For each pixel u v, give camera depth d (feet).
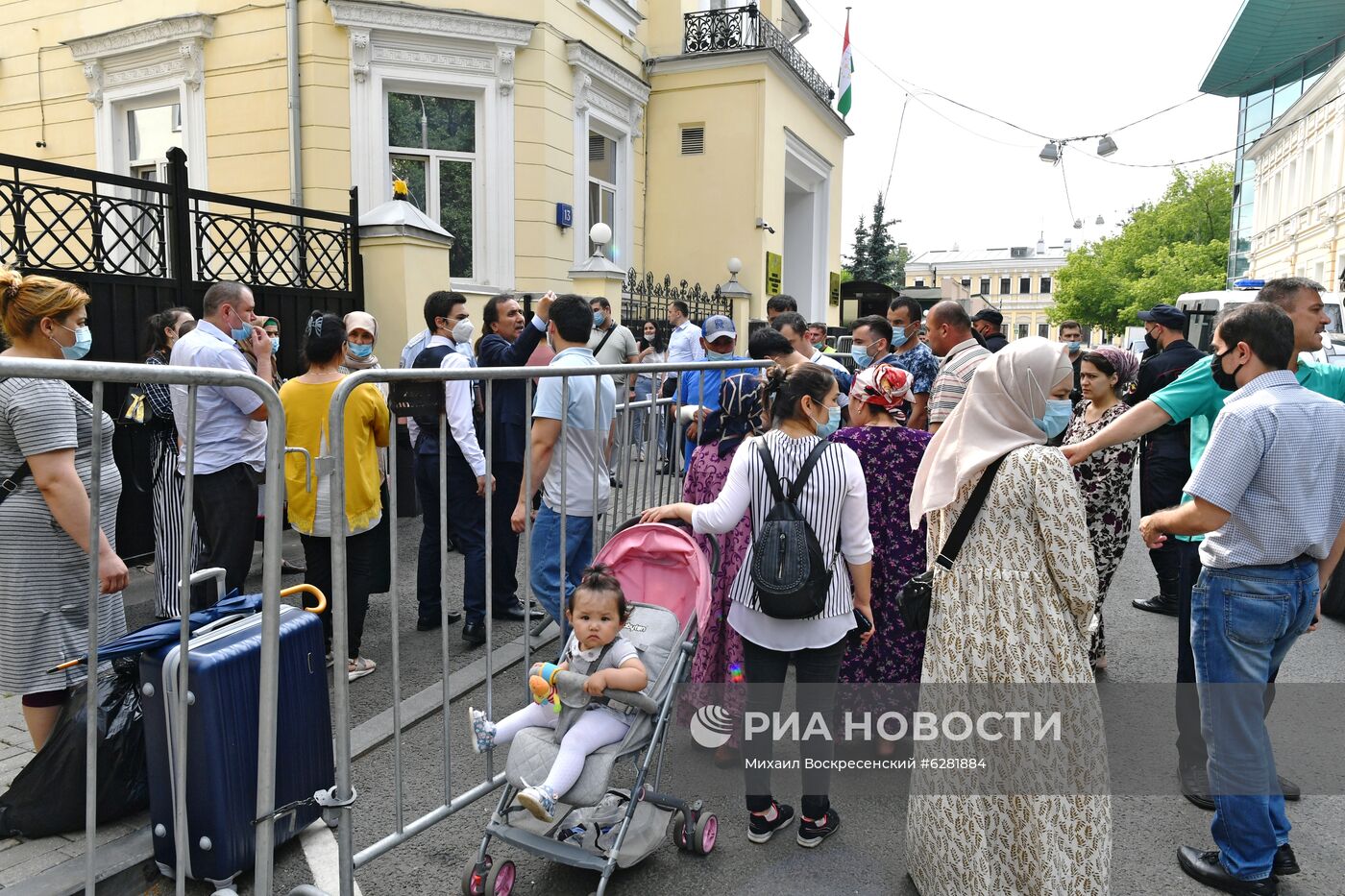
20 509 9.15
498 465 16.24
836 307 63.87
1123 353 14.26
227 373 6.98
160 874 9.15
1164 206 164.66
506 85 34.37
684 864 9.64
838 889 9.18
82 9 36.58
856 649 11.81
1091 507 14.32
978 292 303.07
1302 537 8.76
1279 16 83.15
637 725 9.07
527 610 10.61
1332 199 80.59
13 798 9.35
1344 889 9.34
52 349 9.29
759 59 44.39
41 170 17.11
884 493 11.79
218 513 13.60
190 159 35.09
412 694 13.48
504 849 9.92
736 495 9.70
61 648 9.50
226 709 8.59
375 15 32.40
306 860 9.46
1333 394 11.37
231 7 33.60
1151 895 9.21
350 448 13.46
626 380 12.83
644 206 46.83
